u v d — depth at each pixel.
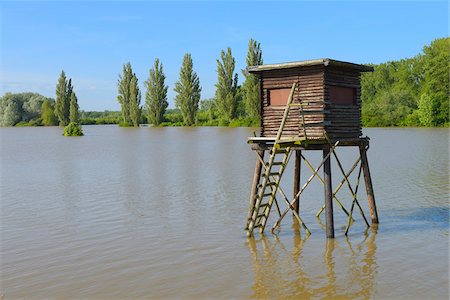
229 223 22.81
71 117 162.00
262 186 21.05
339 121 20.98
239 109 151.75
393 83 152.38
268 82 21.61
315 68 20.39
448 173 37.16
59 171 44.50
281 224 22.66
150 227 22.16
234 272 16.00
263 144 21.78
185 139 89.25
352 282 14.92
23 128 175.88
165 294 14.20
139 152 63.84
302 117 19.50
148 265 16.75
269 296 13.96
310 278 15.37
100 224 22.88
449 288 14.23
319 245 19.08
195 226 22.27
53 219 24.06
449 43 129.00
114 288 14.71
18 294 14.39
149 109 152.88
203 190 32.03
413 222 22.38
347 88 21.81
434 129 104.81
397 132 95.31
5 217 24.67
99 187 34.22
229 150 63.38
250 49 124.38
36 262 17.25
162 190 32.34
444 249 18.02
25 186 35.41
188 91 145.62
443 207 25.31
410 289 14.25
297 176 24.03
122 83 160.50
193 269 16.33
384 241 19.39
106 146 76.56
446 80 121.19
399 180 34.31
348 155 52.41
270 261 17.11
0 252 18.50
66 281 15.34
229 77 135.88
